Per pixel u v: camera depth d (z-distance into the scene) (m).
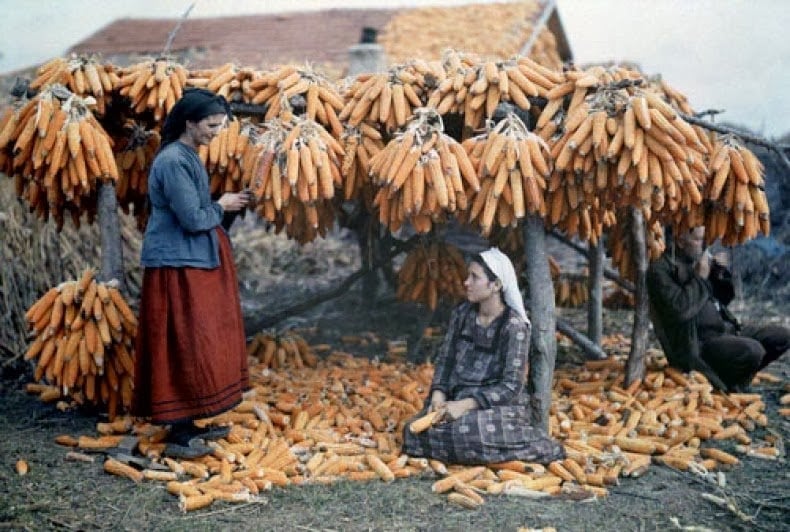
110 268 4.43
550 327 4.12
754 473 3.98
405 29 13.10
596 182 3.75
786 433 4.50
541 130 3.95
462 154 3.74
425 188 3.72
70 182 4.10
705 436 4.35
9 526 3.33
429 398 4.09
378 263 5.79
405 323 6.90
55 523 3.37
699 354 5.07
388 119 4.10
